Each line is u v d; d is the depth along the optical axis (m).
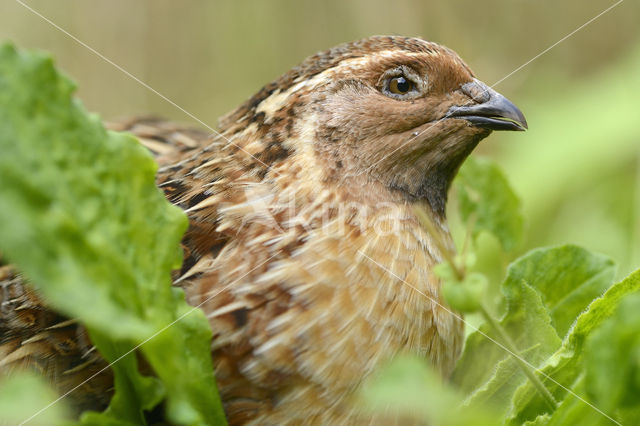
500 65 1.30
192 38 1.39
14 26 1.35
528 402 1.09
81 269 1.07
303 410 1.10
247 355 1.10
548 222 1.21
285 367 1.10
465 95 1.13
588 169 1.21
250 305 1.10
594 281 1.11
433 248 1.12
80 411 1.11
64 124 1.07
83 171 1.07
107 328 1.07
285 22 1.38
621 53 1.32
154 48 1.38
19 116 1.07
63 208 1.07
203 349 1.08
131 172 1.08
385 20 1.30
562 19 1.32
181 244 1.11
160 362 1.08
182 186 1.12
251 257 1.10
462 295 1.07
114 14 1.37
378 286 1.11
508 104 1.13
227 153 1.12
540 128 1.22
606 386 1.07
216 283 1.10
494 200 1.14
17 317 1.11
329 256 1.11
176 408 1.08
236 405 1.10
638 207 1.19
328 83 1.12
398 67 1.12
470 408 1.09
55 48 1.36
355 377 1.10
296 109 1.12
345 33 1.35
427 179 1.13
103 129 1.08
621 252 1.19
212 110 1.38
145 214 1.08
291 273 1.10
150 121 1.21
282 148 1.12
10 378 1.10
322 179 1.12
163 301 1.08
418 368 1.06
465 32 1.30
